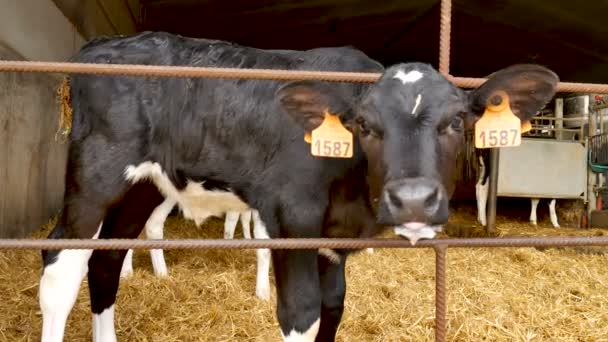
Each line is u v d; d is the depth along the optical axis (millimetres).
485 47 13258
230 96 3082
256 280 4984
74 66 1869
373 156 2254
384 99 2219
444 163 2207
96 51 3229
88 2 7879
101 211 3117
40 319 3816
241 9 10672
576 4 9766
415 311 4426
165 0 10258
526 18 11047
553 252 6738
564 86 2182
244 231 6824
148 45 3252
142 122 3123
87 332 3754
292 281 2773
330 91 2289
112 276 3467
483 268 5906
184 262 5715
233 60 3172
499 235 8008
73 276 2988
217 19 11367
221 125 3088
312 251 2809
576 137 10562
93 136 3125
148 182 3369
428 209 1939
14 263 4992
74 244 1828
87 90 3137
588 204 9211
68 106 3186
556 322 4289
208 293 4680
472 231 8234
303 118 2371
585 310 4598
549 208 9984
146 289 4602
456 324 4152
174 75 1918
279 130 2934
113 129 3098
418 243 2000
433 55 15453
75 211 3098
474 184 11102
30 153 6297
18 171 5914
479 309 4500
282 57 3168
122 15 9922
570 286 5285
